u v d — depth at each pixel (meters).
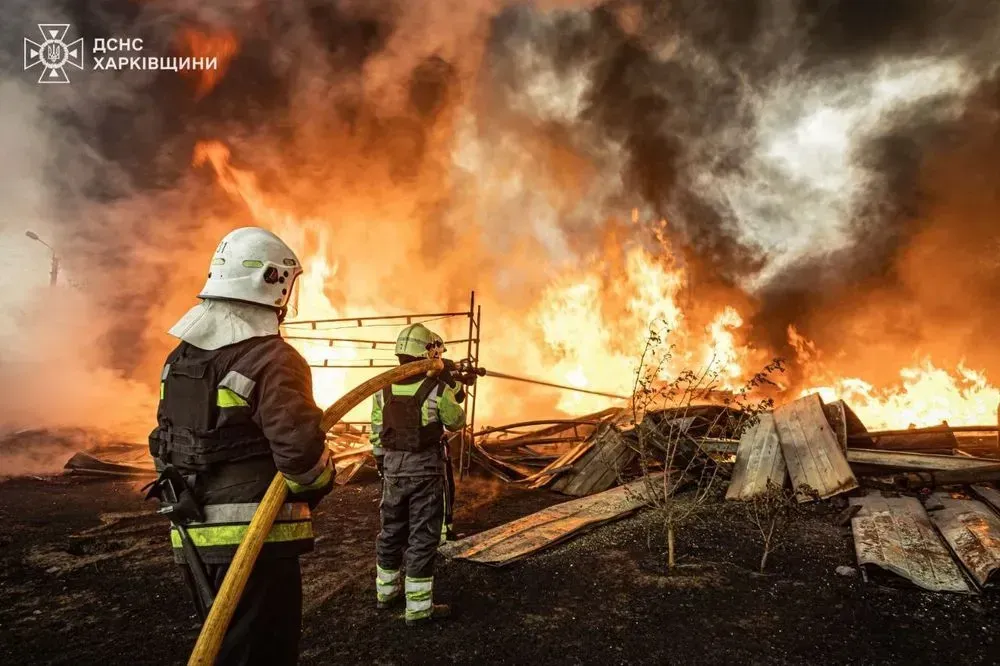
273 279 2.15
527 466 8.51
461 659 3.28
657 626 3.57
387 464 3.88
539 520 5.33
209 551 1.97
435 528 3.72
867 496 5.67
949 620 3.58
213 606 1.73
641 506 5.68
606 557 4.61
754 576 4.23
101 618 3.85
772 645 3.35
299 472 1.91
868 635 3.44
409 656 3.31
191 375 2.02
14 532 5.65
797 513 5.45
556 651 3.33
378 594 3.91
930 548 4.42
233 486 2.00
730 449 6.80
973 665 3.14
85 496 7.15
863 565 4.16
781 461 6.20
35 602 4.09
